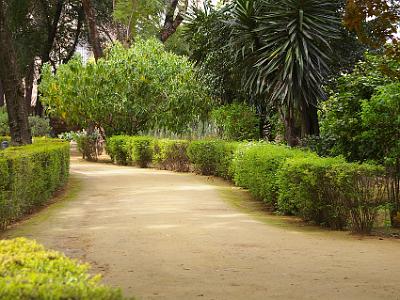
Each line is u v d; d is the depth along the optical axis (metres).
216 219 8.87
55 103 23.89
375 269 5.55
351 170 7.97
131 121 24.20
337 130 10.75
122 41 34.19
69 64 23.52
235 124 18.50
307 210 8.77
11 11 30.03
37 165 10.32
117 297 2.24
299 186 8.82
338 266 5.68
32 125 29.95
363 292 4.66
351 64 14.03
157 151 20.48
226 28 15.84
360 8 7.84
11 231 7.79
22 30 33.09
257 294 4.55
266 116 18.16
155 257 5.98
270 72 12.80
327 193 8.32
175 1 32.12
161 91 23.45
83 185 14.47
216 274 5.25
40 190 10.58
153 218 8.84
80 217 9.06
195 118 23.39
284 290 4.70
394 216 8.34
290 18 12.73
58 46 38.56
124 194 12.39
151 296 4.44
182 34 18.78
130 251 6.29
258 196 11.63
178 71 23.86
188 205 10.49
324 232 8.00
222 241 6.94
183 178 16.38
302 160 8.87
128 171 18.98
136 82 23.20
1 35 14.91
